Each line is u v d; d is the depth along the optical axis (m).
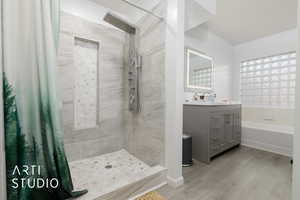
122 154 2.11
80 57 1.88
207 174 1.75
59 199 1.06
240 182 1.58
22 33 0.93
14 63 0.89
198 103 2.14
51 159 1.02
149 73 1.76
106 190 1.25
